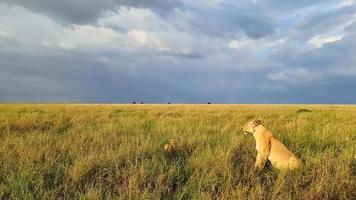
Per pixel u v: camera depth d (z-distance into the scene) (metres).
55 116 17.83
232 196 5.01
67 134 10.22
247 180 6.11
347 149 7.96
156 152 7.70
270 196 5.19
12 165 6.55
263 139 7.02
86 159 6.68
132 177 5.65
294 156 6.73
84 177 5.95
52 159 6.81
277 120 16.02
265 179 6.28
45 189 5.34
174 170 6.25
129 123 13.33
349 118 17.98
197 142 8.78
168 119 16.34
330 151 7.63
